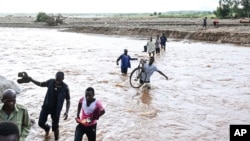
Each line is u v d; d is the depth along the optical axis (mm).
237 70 20484
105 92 14453
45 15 89562
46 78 17266
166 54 28922
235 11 87938
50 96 8477
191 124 10398
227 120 10797
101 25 70812
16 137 2529
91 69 20422
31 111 11508
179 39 46250
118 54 28891
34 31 64562
